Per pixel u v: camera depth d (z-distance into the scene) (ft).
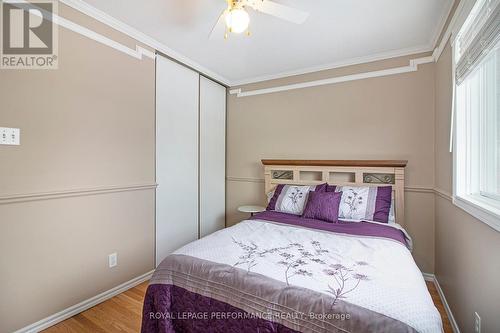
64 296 5.93
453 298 5.75
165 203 8.84
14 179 5.13
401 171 8.08
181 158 9.53
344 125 9.36
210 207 11.13
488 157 4.51
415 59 8.21
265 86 11.18
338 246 5.21
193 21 6.95
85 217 6.37
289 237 5.82
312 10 6.27
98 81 6.66
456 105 5.57
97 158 6.64
